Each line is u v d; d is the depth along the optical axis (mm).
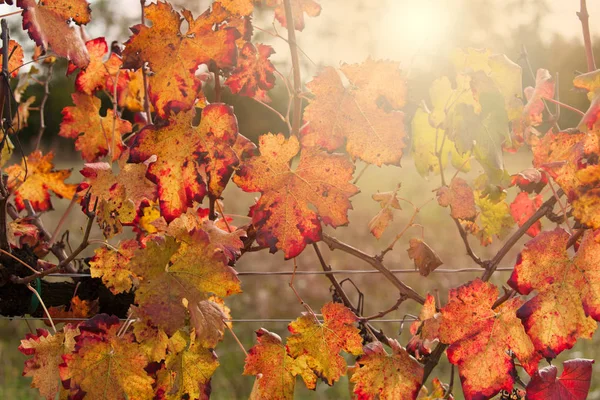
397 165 1336
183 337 1370
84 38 1589
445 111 1358
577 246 1395
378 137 1335
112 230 1395
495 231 1557
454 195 1414
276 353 1412
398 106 1333
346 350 1394
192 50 1317
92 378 1354
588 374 1370
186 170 1320
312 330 1392
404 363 1397
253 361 1413
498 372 1351
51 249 1595
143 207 1522
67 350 1410
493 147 1336
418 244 1488
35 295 1513
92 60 1601
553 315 1297
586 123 1297
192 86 1317
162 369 1380
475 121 1341
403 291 1429
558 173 1323
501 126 1334
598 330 3057
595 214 1281
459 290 1346
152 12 1310
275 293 4105
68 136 1624
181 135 1317
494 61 1363
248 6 1353
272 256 5070
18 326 3545
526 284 1301
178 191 1322
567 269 1297
